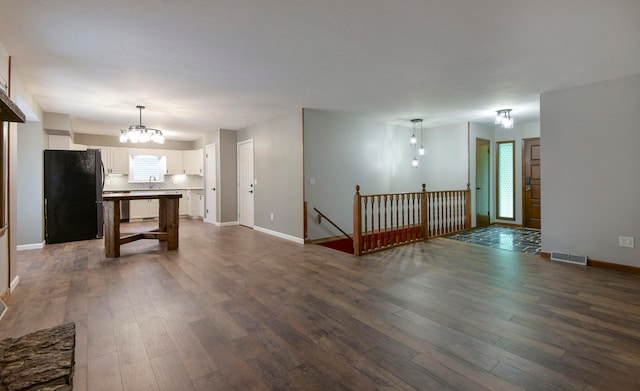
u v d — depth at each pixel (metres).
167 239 5.00
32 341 1.78
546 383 1.74
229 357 2.02
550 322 2.47
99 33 2.57
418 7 2.20
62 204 5.63
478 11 2.25
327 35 2.63
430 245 5.27
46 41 2.71
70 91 4.20
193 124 6.83
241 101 4.83
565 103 4.18
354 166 6.24
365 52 2.99
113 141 8.39
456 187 6.89
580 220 4.09
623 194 3.76
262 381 1.78
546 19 2.36
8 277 3.06
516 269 3.88
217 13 2.27
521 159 6.98
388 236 5.99
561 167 4.23
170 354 2.06
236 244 5.43
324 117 5.75
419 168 7.47
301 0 2.11
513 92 4.34
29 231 5.11
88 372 1.87
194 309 2.75
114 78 3.70
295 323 2.48
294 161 5.63
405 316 2.59
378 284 3.37
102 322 2.51
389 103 5.00
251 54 3.03
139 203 8.62
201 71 3.47
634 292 3.08
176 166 9.32
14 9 2.19
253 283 3.41
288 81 3.85
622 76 3.70
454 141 6.89
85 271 3.87
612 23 2.41
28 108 4.19
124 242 4.70
